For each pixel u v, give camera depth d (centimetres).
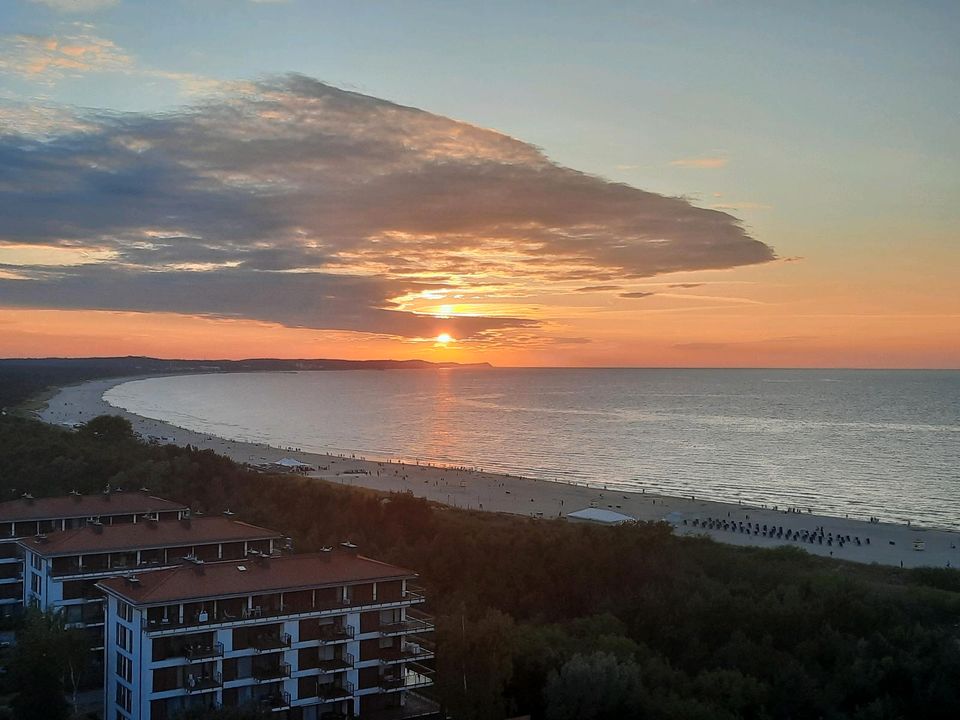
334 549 9750
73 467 17850
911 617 11019
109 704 8275
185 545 10431
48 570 9731
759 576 12769
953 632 10569
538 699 8788
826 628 10212
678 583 12081
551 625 10569
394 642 8762
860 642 9700
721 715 8212
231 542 10762
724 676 8988
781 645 10169
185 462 18462
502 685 8512
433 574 12206
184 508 12825
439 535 13612
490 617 9206
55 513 11819
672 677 8981
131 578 8131
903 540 19738
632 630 10600
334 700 8325
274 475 19912
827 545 18950
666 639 10325
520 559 12475
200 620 7806
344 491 16912
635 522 15512
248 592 8038
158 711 7631
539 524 16912
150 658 7606
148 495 13488
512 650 8912
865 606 10894
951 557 17712
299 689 8206
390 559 12700
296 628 8231
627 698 8381
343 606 8450
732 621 10550
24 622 9169
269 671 8038
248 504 16238
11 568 11300
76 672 8431
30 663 7956
